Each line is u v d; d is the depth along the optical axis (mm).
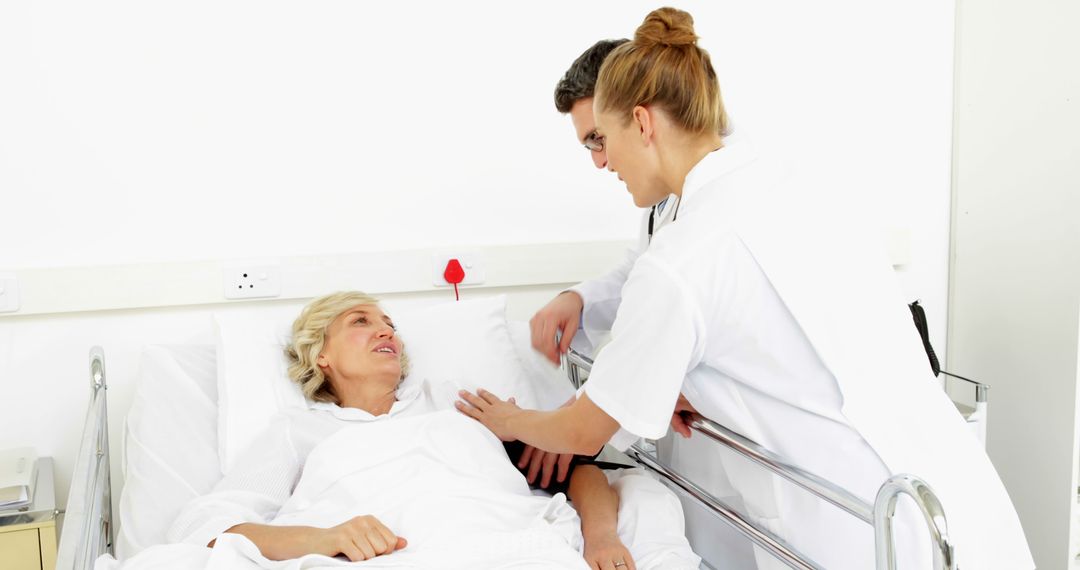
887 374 1188
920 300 2418
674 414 1399
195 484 1607
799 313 1152
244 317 1857
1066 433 2104
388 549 1239
